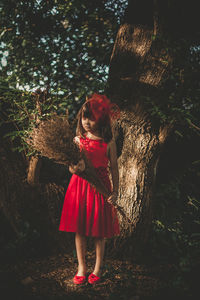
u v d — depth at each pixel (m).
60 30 4.06
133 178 3.11
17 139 3.32
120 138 3.18
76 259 3.11
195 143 4.02
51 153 2.40
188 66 3.06
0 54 3.96
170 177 3.92
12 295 2.49
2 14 3.86
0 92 3.28
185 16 3.09
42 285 2.66
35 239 3.28
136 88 3.14
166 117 2.94
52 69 3.72
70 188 2.71
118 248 3.10
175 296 2.50
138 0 3.20
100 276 2.72
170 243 3.35
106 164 2.70
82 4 3.63
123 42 3.21
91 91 3.67
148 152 3.11
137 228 3.09
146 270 2.93
